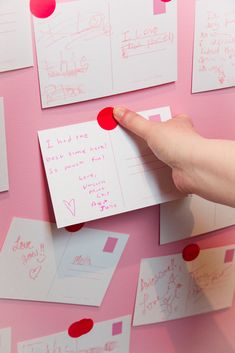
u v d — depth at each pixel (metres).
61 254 0.70
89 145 0.65
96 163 0.65
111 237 0.72
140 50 0.63
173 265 0.79
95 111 0.64
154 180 0.68
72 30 0.59
